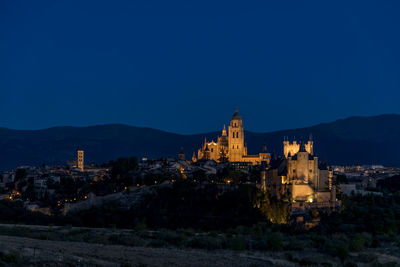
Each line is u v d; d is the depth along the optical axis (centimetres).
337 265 10238
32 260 7806
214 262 9312
